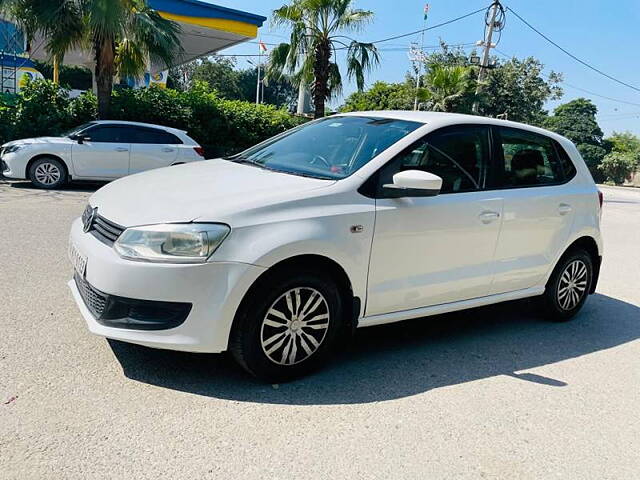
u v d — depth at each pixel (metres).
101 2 11.56
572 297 5.09
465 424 3.12
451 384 3.61
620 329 5.05
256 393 3.23
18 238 6.34
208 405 3.05
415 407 3.26
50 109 12.95
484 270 4.23
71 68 40.00
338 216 3.38
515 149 4.52
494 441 2.98
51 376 3.19
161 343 3.04
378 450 2.79
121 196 3.51
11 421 2.72
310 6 16.58
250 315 3.16
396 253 3.67
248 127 16.14
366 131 4.13
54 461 2.46
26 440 2.59
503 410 3.33
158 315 3.04
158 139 11.43
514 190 4.39
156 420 2.86
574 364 4.12
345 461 2.67
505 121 4.57
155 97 14.58
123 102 14.12
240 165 4.18
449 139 4.09
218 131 15.67
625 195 26.92
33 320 3.95
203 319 3.04
